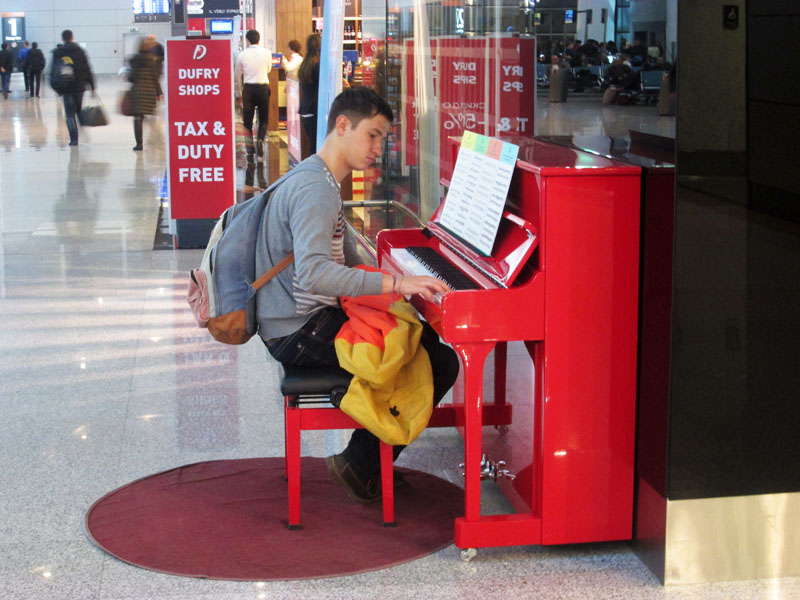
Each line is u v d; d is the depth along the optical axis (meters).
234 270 2.74
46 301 5.32
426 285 2.52
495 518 2.55
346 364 2.56
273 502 2.93
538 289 2.41
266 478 3.12
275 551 2.61
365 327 2.58
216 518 2.81
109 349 4.48
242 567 2.52
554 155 2.65
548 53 3.12
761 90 2.19
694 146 2.19
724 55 2.16
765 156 2.22
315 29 15.87
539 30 3.24
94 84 14.72
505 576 2.48
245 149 12.56
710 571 2.44
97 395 3.87
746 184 2.22
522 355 2.70
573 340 2.45
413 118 6.05
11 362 4.27
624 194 2.40
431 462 3.28
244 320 2.75
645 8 2.34
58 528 2.76
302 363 2.74
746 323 2.29
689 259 2.24
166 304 5.29
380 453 2.78
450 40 5.06
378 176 7.97
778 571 2.46
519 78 3.76
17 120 16.64
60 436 3.45
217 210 6.72
